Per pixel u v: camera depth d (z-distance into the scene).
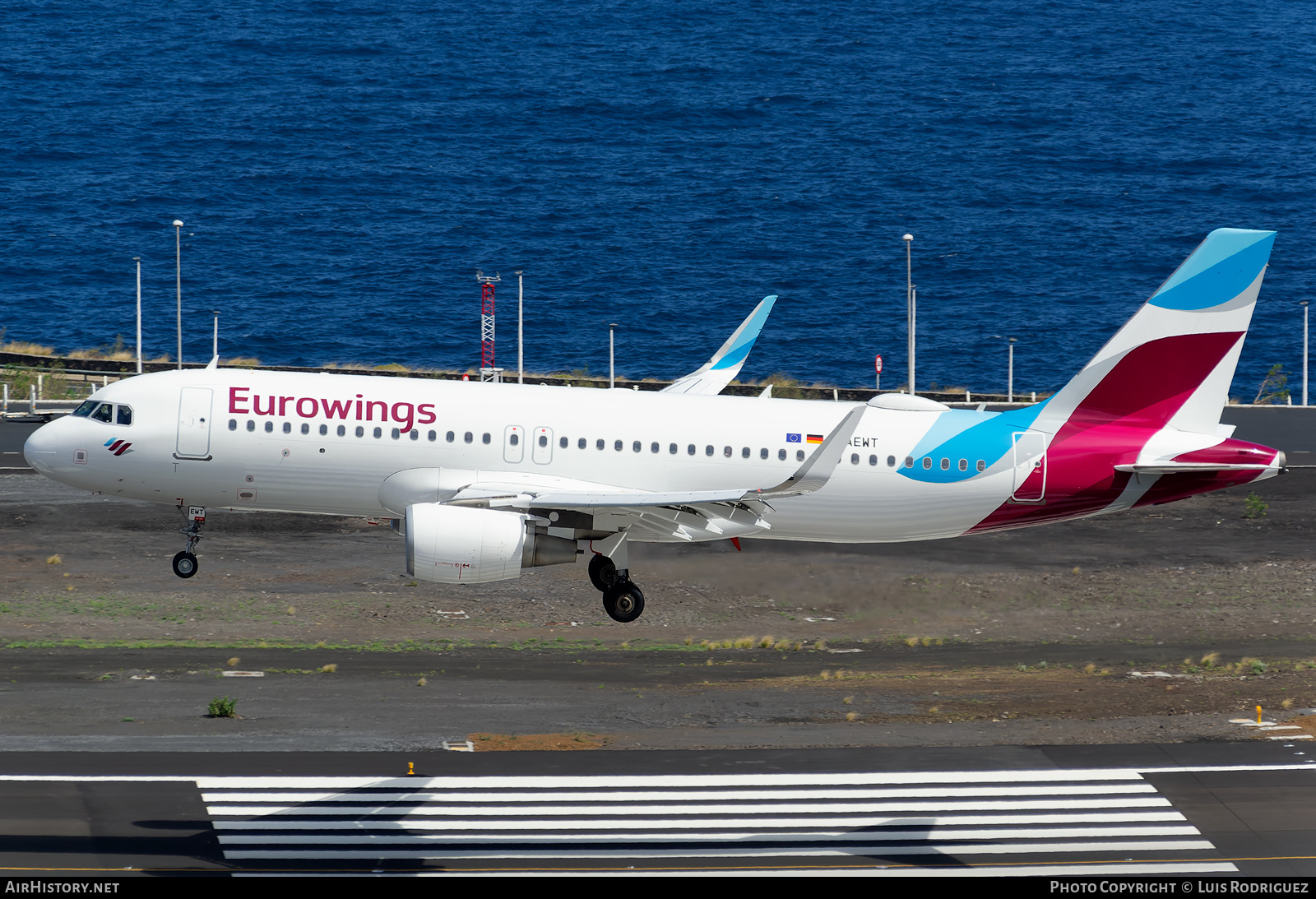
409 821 88.50
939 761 102.25
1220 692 126.94
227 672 126.06
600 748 104.62
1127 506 150.12
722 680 130.88
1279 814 91.44
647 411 141.75
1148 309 147.12
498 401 139.38
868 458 144.12
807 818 90.44
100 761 97.38
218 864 80.94
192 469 136.50
